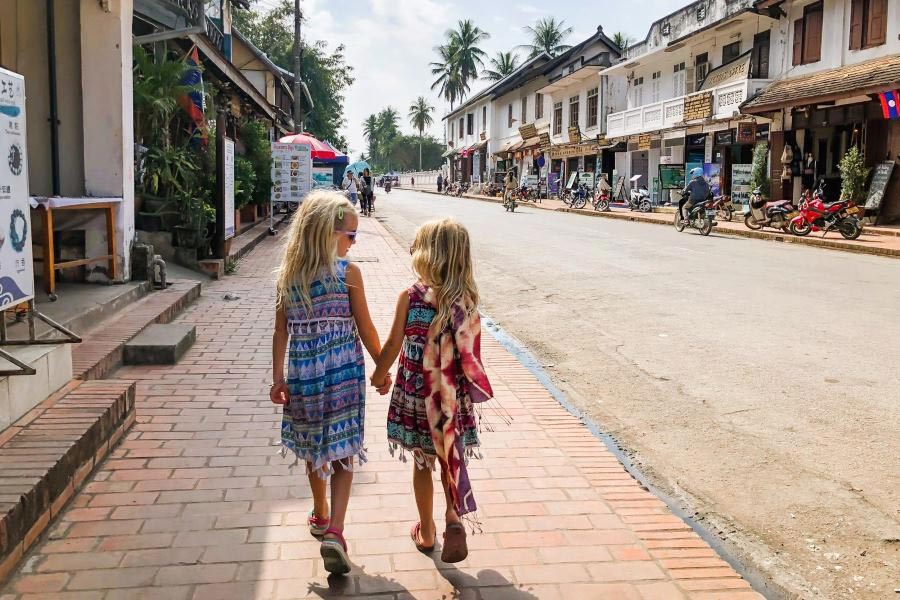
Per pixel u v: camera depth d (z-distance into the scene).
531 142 44.00
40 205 6.51
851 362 6.57
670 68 28.22
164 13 9.53
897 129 18.09
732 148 25.09
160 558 3.14
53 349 4.41
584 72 34.00
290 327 3.08
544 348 7.34
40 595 2.85
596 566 3.20
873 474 4.37
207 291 9.50
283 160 17.31
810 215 16.77
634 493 3.94
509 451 4.48
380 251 14.63
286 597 2.90
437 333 3.02
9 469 3.32
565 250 15.09
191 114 11.59
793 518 3.88
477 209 31.84
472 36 68.69
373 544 3.34
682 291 10.16
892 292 9.99
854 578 3.33
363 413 3.15
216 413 4.94
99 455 4.04
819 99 18.19
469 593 2.97
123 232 8.06
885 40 18.12
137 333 6.41
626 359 6.85
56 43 7.92
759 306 9.07
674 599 2.97
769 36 22.39
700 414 5.39
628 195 30.09
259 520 3.51
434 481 4.03
